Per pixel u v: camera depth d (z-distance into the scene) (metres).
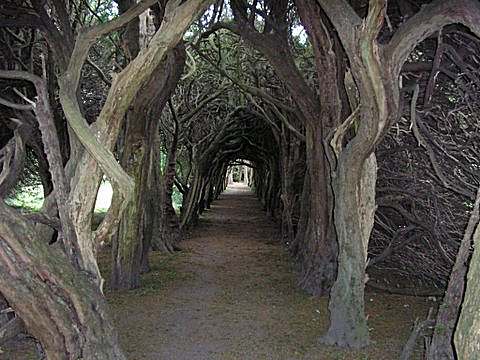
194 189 21.72
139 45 10.39
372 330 8.20
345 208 7.31
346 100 10.03
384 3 5.47
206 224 25.39
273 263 14.91
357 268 7.42
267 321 8.73
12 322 4.83
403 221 11.72
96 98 14.90
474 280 3.09
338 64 9.93
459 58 7.80
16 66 10.62
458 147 8.84
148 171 11.20
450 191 9.23
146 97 10.36
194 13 5.54
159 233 16.52
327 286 10.65
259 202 40.91
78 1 14.56
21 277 4.29
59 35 9.16
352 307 7.43
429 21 5.67
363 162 6.99
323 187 10.85
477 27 5.34
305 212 13.91
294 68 10.91
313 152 11.23
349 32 6.09
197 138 22.22
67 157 11.57
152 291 10.89
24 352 6.78
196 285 11.65
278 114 15.02
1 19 9.00
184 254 16.17
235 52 16.67
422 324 6.19
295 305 9.85
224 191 58.25
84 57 5.74
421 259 10.90
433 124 9.64
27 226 4.37
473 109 8.52
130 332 7.98
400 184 10.58
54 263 4.49
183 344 7.46
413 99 7.01
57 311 4.49
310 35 9.73
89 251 5.20
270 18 10.84
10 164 6.26
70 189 5.29
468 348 2.98
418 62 8.45
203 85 20.17
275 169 25.81
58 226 5.21
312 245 11.26
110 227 5.33
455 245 9.71
